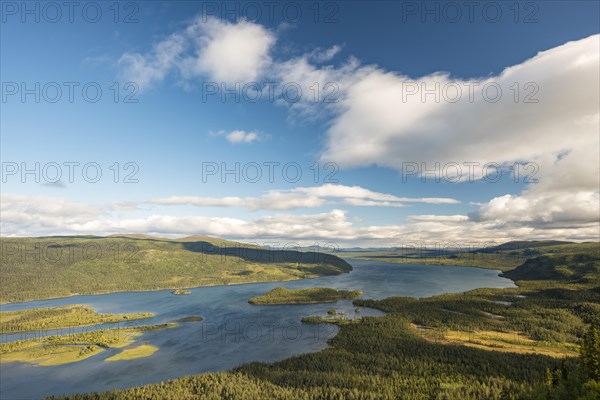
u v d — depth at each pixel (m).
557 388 137.88
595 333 148.88
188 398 166.88
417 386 174.88
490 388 164.50
